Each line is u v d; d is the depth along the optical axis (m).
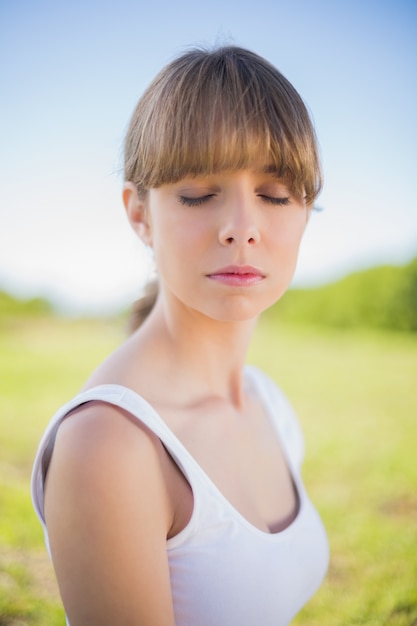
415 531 3.47
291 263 1.13
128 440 0.95
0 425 4.96
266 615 1.12
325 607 2.76
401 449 4.71
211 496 1.05
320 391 6.27
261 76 1.05
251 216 1.03
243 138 1.00
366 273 8.78
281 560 1.16
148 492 0.96
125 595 0.91
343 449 4.74
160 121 1.04
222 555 1.06
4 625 2.58
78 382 6.34
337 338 8.70
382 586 2.93
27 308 8.65
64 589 0.94
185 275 1.07
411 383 6.53
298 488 1.45
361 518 3.64
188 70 1.04
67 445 0.93
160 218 1.09
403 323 8.52
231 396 1.36
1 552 3.11
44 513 1.03
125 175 1.23
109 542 0.90
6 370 6.70
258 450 1.40
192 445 1.13
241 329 1.27
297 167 1.07
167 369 1.18
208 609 1.06
